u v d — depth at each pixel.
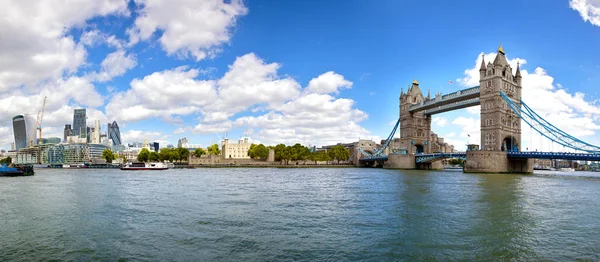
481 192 57.12
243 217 35.22
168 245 25.66
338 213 37.41
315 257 23.00
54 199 49.41
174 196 51.94
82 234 28.91
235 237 27.61
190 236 27.97
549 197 50.75
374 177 101.00
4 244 26.22
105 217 35.66
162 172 140.12
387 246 25.27
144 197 50.91
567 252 24.05
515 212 37.94
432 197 50.41
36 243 26.45
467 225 31.61
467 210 39.19
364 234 28.48
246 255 23.39
